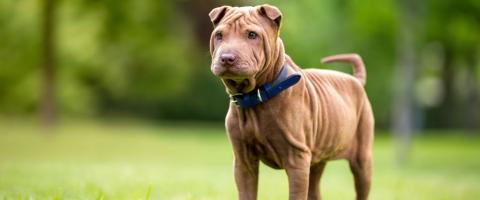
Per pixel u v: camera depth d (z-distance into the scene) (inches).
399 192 416.2
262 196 345.7
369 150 252.2
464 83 1403.8
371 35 802.8
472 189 472.1
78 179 377.4
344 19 748.0
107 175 414.3
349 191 414.6
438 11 773.3
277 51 205.6
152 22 997.8
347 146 244.5
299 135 209.6
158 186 355.9
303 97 213.0
